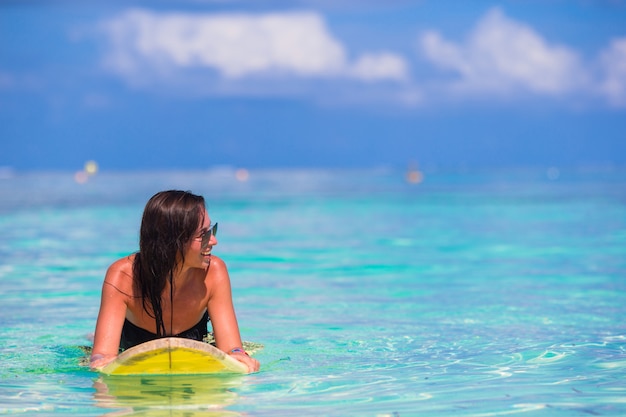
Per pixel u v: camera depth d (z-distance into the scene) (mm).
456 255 10078
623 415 2998
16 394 3406
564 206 19906
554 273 8219
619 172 78312
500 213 17859
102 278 8062
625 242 11367
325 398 3309
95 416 3037
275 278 8039
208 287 4172
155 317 4074
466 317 5633
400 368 3943
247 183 51188
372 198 26094
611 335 4832
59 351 4492
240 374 3799
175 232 3928
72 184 46688
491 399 3270
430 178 59719
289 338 4871
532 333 4938
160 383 3592
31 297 6809
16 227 14500
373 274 8336
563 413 3037
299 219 16734
